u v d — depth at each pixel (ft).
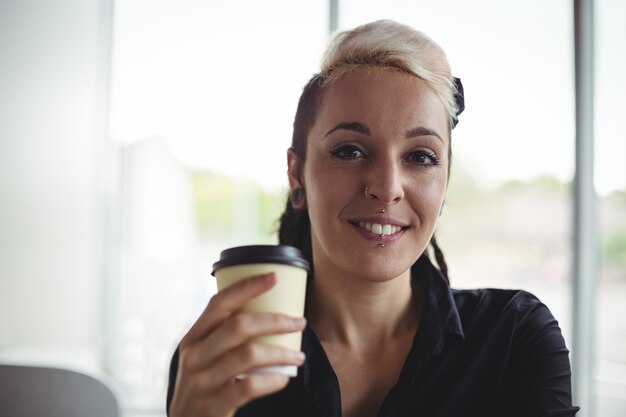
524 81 8.73
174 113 11.10
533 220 9.04
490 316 2.99
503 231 9.36
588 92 8.38
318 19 10.28
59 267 10.45
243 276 2.04
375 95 2.63
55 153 10.64
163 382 10.25
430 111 2.69
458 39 9.00
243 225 12.02
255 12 10.72
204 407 1.89
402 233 2.65
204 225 11.80
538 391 2.72
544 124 8.66
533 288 9.16
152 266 11.26
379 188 2.54
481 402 2.79
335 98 2.69
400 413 2.67
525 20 8.74
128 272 11.09
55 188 10.59
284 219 3.40
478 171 9.10
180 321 10.81
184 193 11.54
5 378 4.86
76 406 4.87
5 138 10.28
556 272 8.73
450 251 9.77
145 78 11.12
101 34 11.05
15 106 10.42
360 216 2.58
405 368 2.69
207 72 10.99
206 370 1.90
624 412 8.16
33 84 10.59
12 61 10.46
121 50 11.09
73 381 4.88
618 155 8.27
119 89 11.09
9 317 9.96
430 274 3.02
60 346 10.26
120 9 11.10
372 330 2.84
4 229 10.05
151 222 11.32
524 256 9.21
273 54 10.61
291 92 10.46
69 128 10.80
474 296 3.17
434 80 2.69
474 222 9.54
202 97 11.03
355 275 2.64
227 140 10.94
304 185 3.09
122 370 10.32
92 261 10.79
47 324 10.21
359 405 2.74
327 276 2.83
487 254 9.59
